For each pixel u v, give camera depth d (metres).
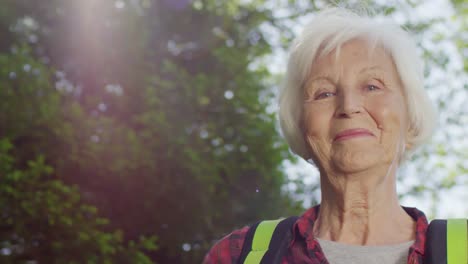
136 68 9.00
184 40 10.15
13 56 7.79
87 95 8.91
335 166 1.93
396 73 1.98
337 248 1.89
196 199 8.48
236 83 9.46
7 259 7.26
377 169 1.91
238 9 10.76
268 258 1.90
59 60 9.27
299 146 2.15
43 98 7.76
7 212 7.01
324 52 2.01
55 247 7.01
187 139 8.59
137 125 8.98
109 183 8.14
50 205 6.85
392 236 1.91
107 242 7.31
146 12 9.80
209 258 2.03
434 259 1.71
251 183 9.18
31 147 7.73
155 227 8.66
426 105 2.01
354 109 1.90
